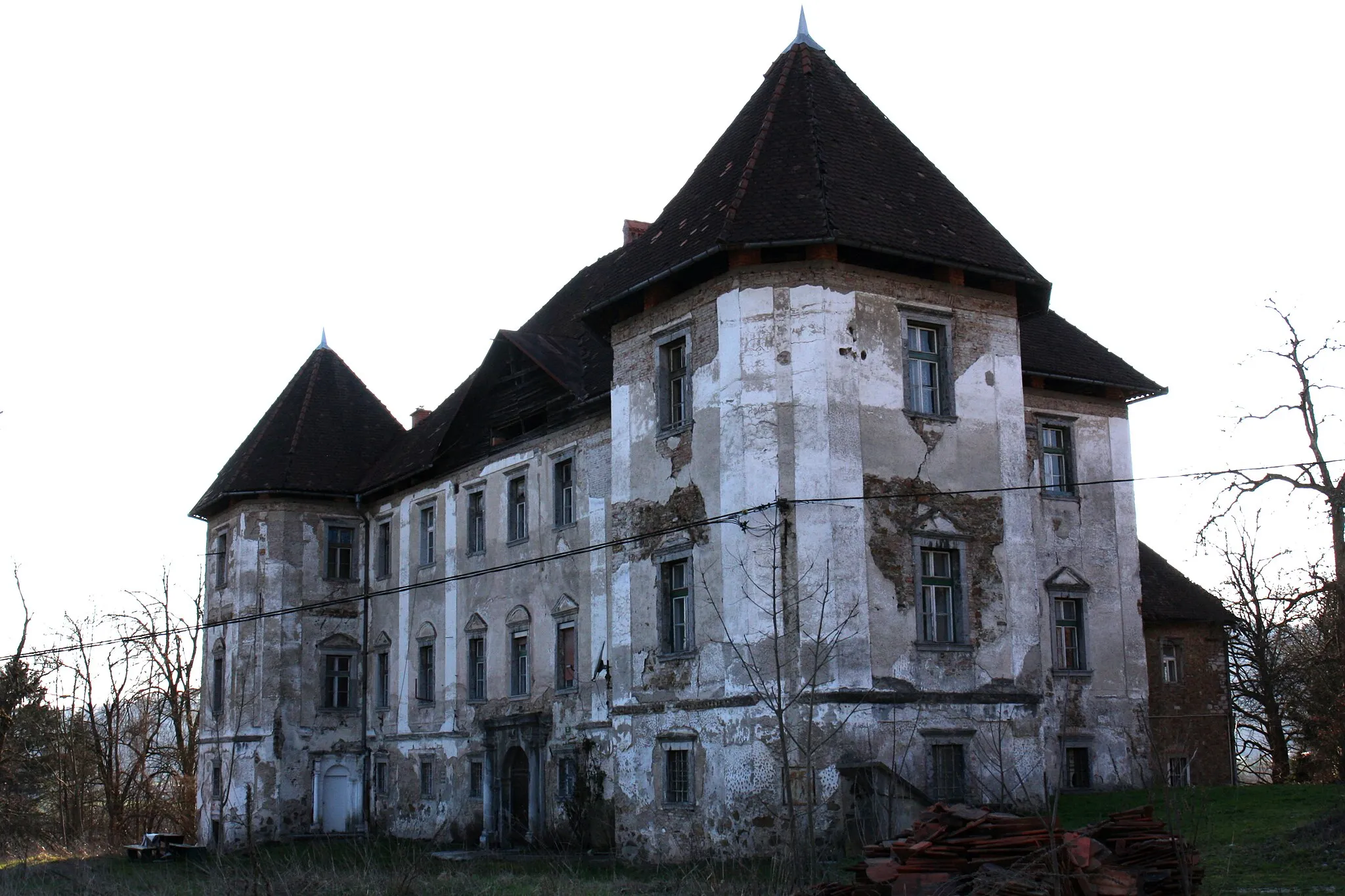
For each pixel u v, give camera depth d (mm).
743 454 22922
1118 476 30625
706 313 24109
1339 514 30656
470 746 33750
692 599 23875
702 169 26969
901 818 20984
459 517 35562
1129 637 29719
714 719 22828
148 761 59250
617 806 25094
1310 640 36656
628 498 25734
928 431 23656
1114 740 28766
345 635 39688
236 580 39500
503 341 33469
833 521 22234
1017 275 24812
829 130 25453
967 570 23531
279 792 37656
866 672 21922
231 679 38875
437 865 26156
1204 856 17422
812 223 23062
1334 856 16734
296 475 39688
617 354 26547
